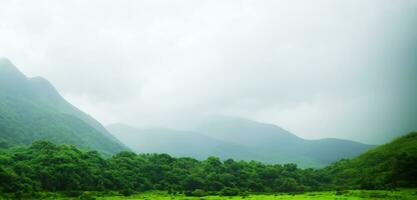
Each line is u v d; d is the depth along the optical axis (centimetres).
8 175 12888
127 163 19512
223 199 12350
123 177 17075
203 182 17100
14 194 12262
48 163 15612
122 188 15988
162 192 16200
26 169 14238
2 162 14638
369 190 14788
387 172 17888
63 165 15250
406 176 16488
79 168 15662
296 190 17475
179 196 14488
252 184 17725
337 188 17038
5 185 12569
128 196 14400
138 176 17838
